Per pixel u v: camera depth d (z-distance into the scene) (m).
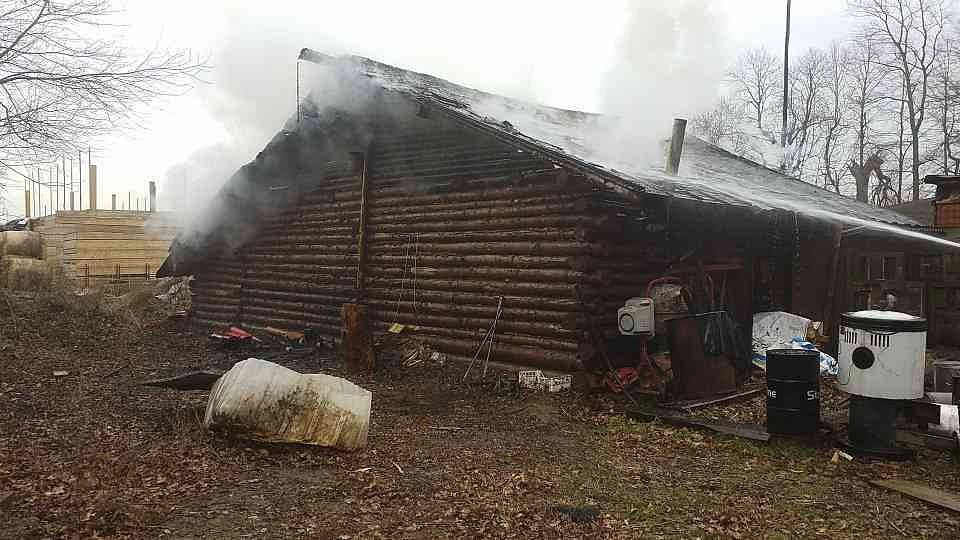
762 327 12.68
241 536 4.95
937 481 6.44
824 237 14.31
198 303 17.80
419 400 9.64
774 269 13.46
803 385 7.58
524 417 8.71
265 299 16.08
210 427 6.99
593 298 10.23
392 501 5.71
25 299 14.83
